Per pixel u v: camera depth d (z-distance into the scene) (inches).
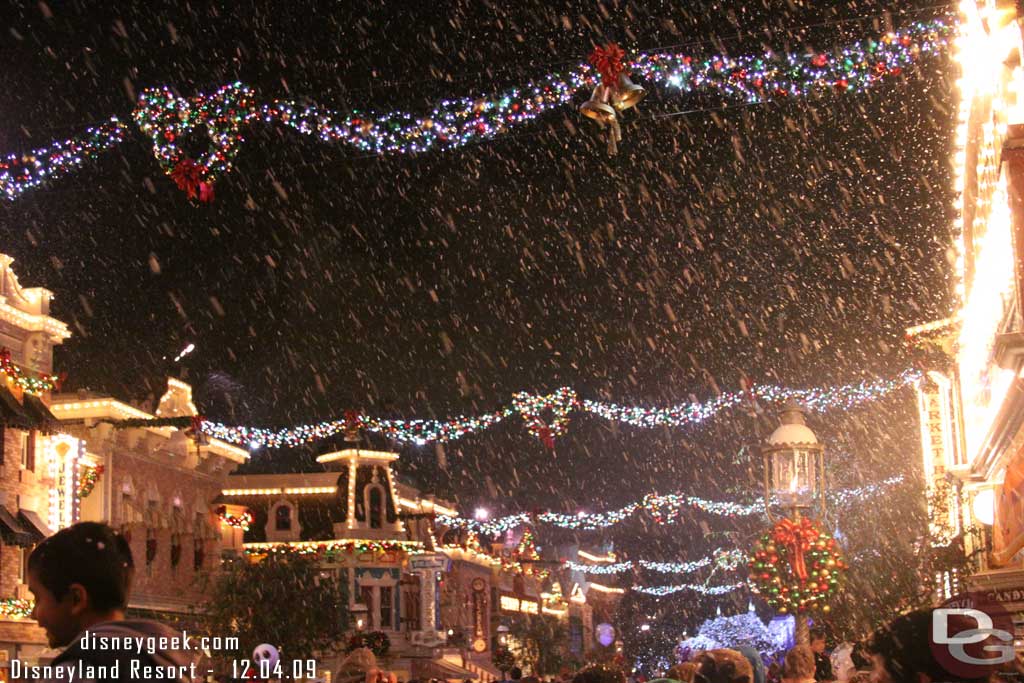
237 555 1785.2
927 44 638.5
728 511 1892.2
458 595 2472.9
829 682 389.4
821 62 649.6
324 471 2268.7
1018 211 502.9
